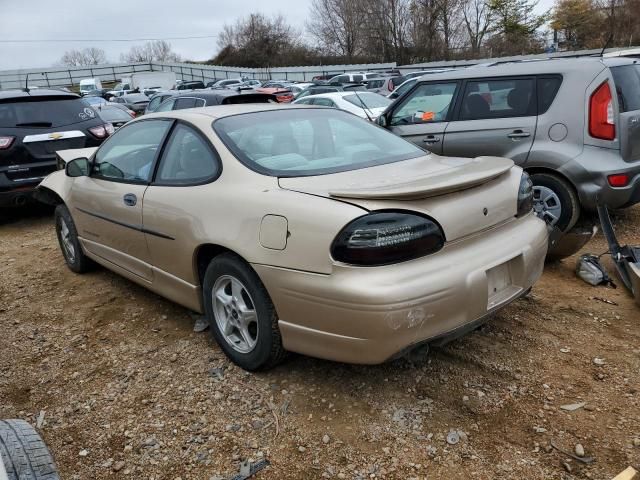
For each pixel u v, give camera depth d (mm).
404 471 2418
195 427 2781
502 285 2918
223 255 3084
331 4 59375
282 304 2764
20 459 1964
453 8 51219
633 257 4215
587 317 3729
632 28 42188
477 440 2580
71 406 3029
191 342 3619
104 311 4211
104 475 2504
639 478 2309
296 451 2572
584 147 4852
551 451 2490
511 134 5176
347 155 3402
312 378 3111
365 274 2480
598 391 2898
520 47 49156
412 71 35469
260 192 2920
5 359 3588
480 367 3150
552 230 4523
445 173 2930
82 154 6055
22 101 7156
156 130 3834
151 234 3607
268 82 37250
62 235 5109
